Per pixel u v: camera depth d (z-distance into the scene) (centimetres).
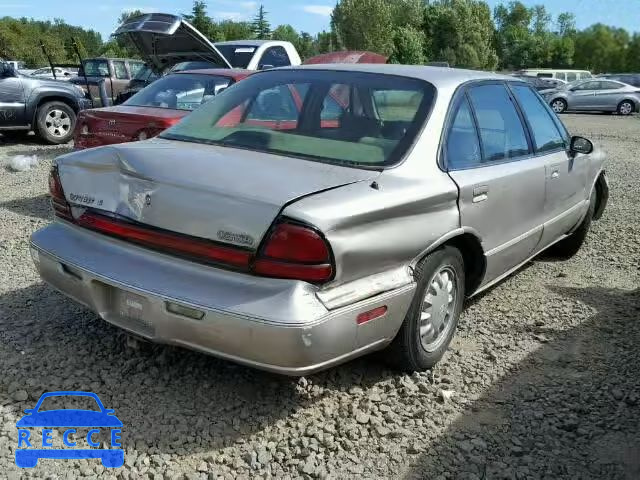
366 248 289
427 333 352
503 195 396
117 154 322
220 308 269
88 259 313
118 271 299
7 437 287
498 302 481
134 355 360
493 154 405
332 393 335
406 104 363
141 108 734
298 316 262
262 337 263
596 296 499
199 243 285
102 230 319
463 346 403
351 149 338
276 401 326
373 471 281
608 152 1382
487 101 417
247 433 300
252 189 283
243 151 343
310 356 270
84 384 330
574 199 529
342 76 389
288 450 290
